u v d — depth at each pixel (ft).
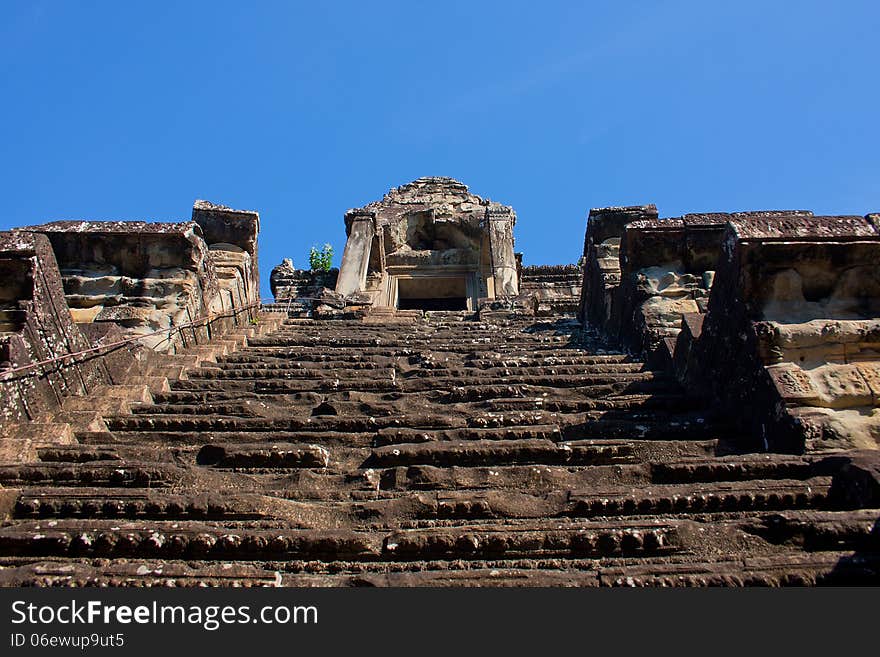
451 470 17.20
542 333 38.88
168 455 18.70
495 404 23.02
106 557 13.92
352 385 26.05
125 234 32.81
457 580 12.39
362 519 15.35
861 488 14.88
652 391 24.88
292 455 18.44
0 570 12.80
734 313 21.89
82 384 23.50
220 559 13.91
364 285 58.75
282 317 43.37
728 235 22.86
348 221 64.80
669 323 30.30
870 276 20.97
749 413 20.30
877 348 19.84
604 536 13.82
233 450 18.58
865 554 12.80
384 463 18.26
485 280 65.31
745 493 15.42
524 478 16.99
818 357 19.76
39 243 22.97
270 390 26.03
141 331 30.45
